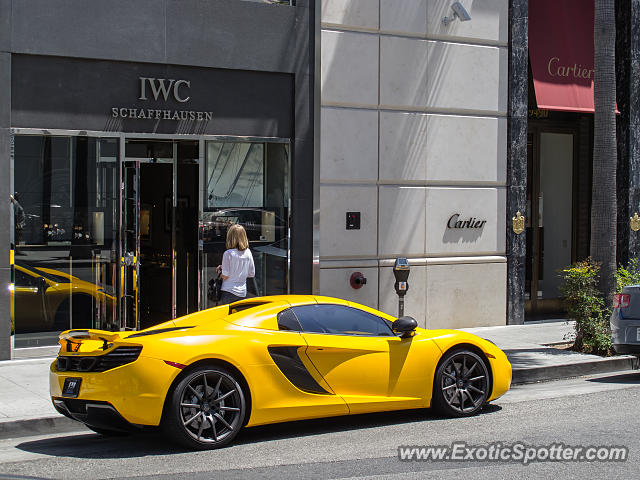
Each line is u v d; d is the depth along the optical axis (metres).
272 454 6.63
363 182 13.20
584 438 7.03
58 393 6.88
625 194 15.84
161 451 6.80
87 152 11.20
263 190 12.49
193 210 12.15
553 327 14.41
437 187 13.87
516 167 14.53
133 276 11.52
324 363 7.29
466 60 14.08
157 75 11.55
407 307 13.59
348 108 13.03
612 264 11.89
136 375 6.45
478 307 14.27
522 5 14.53
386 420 7.98
